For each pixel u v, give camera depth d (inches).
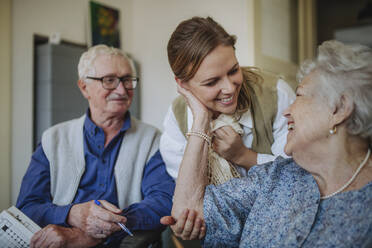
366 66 31.1
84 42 131.9
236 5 116.9
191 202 41.3
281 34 124.2
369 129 31.1
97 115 62.5
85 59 62.6
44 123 113.3
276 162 39.3
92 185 61.7
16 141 109.9
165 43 141.2
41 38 118.9
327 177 33.7
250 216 37.4
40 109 114.8
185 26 44.8
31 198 58.2
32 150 113.3
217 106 46.4
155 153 64.3
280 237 33.8
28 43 113.5
